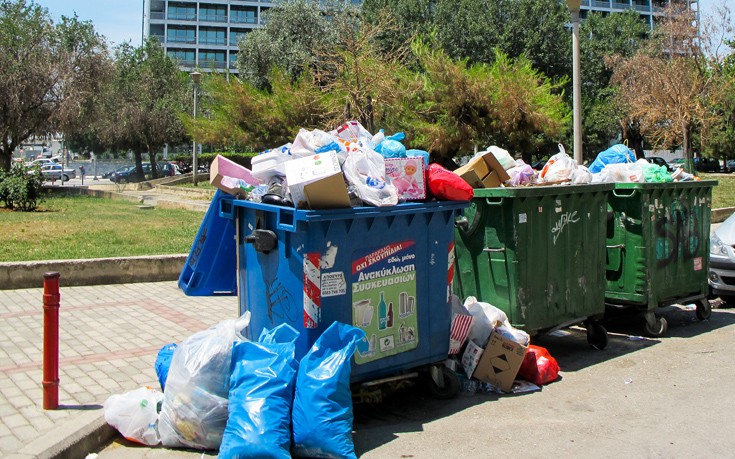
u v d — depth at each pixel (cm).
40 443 394
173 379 421
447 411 505
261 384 401
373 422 482
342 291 461
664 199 754
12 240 1207
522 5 3856
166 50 8706
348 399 415
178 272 985
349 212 454
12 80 2527
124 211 1905
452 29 3775
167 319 739
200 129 2692
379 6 3741
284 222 457
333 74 2223
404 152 545
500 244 609
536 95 2000
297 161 454
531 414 496
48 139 3044
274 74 2495
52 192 2694
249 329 510
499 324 562
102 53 2844
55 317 457
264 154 499
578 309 661
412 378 527
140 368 558
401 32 3378
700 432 455
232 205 522
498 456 419
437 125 2017
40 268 887
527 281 610
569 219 652
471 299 590
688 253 791
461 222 560
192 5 8775
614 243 737
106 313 763
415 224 505
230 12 8856
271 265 480
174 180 3475
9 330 670
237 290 538
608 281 745
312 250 448
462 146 2058
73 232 1352
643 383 570
